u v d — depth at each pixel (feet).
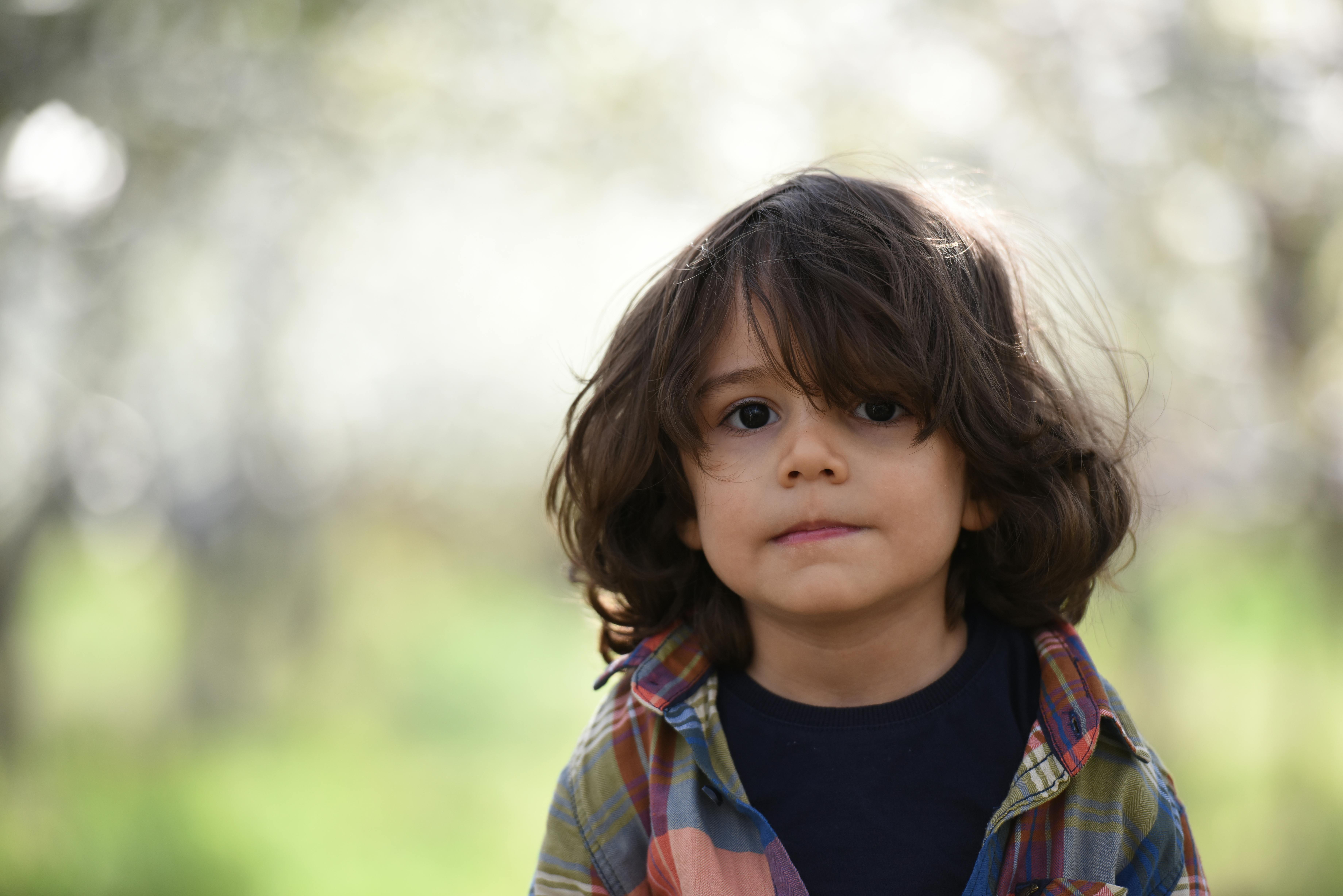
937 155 15.49
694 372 4.02
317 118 16.51
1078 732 3.95
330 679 29.63
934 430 3.91
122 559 27.84
